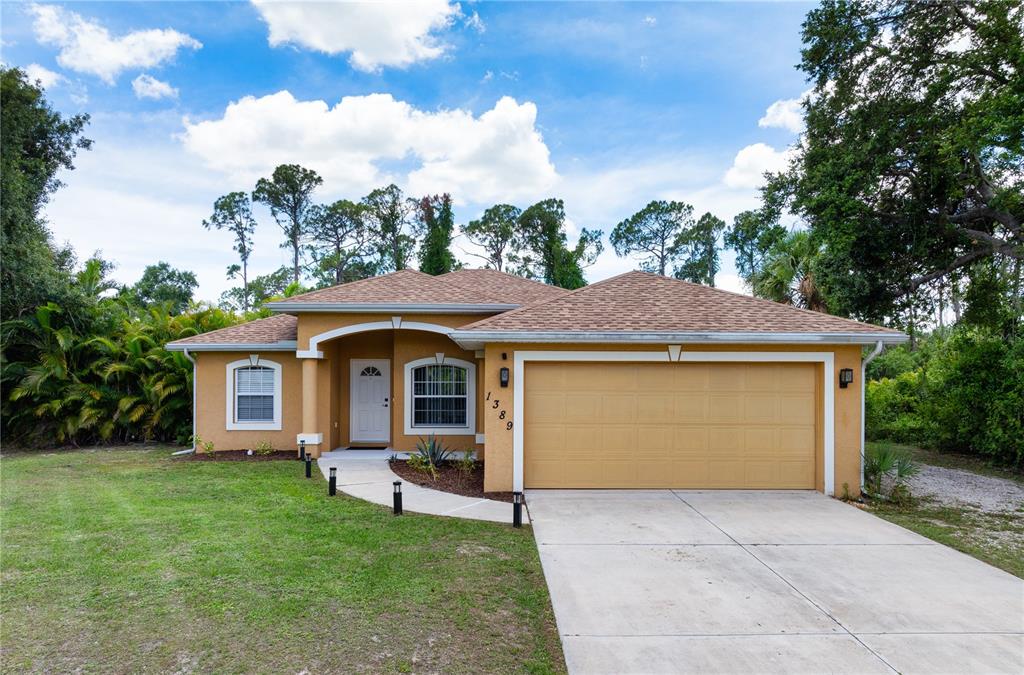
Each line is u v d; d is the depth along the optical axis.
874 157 14.72
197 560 6.12
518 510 7.55
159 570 5.82
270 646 4.29
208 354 13.88
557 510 8.45
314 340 12.83
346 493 9.52
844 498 9.37
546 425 9.82
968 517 8.55
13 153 17.28
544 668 4.06
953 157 13.42
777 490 9.79
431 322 12.87
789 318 9.95
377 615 4.86
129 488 9.83
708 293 11.06
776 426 9.81
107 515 7.99
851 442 9.57
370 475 11.02
